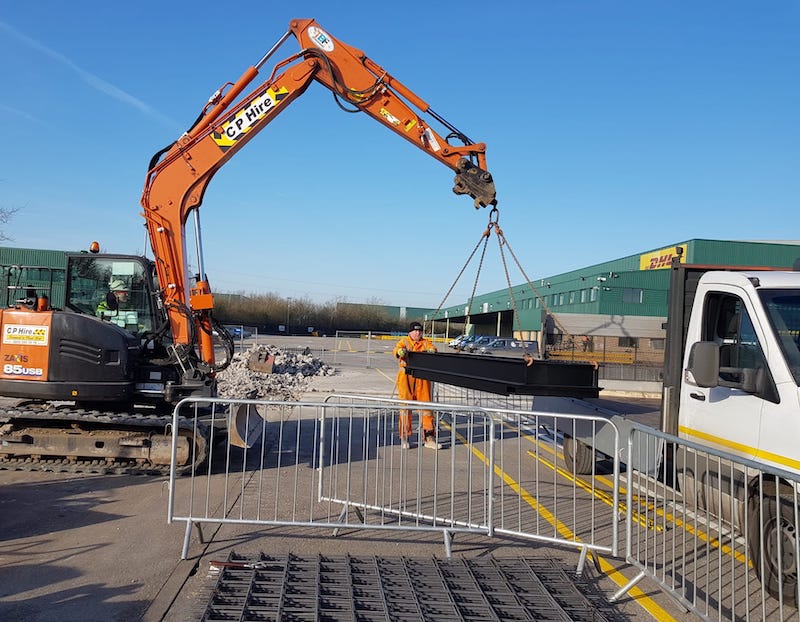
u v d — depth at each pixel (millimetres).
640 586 5121
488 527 5738
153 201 9062
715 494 5488
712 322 5863
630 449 5273
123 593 4699
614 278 39094
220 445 10156
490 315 78750
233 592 4645
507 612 4457
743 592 5008
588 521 6832
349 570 5094
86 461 8695
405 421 10078
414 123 8625
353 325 90000
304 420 13633
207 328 9328
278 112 9000
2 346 8477
